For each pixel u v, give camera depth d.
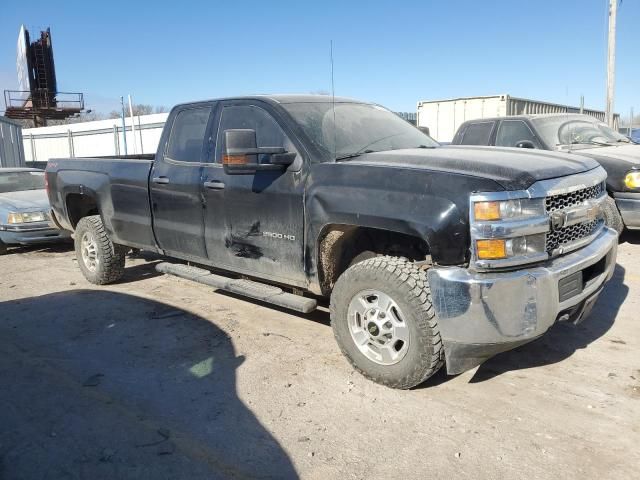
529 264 3.25
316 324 4.94
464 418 3.26
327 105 4.66
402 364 3.50
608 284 5.72
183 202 5.01
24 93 38.44
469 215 3.14
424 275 3.42
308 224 3.95
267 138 4.37
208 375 3.95
